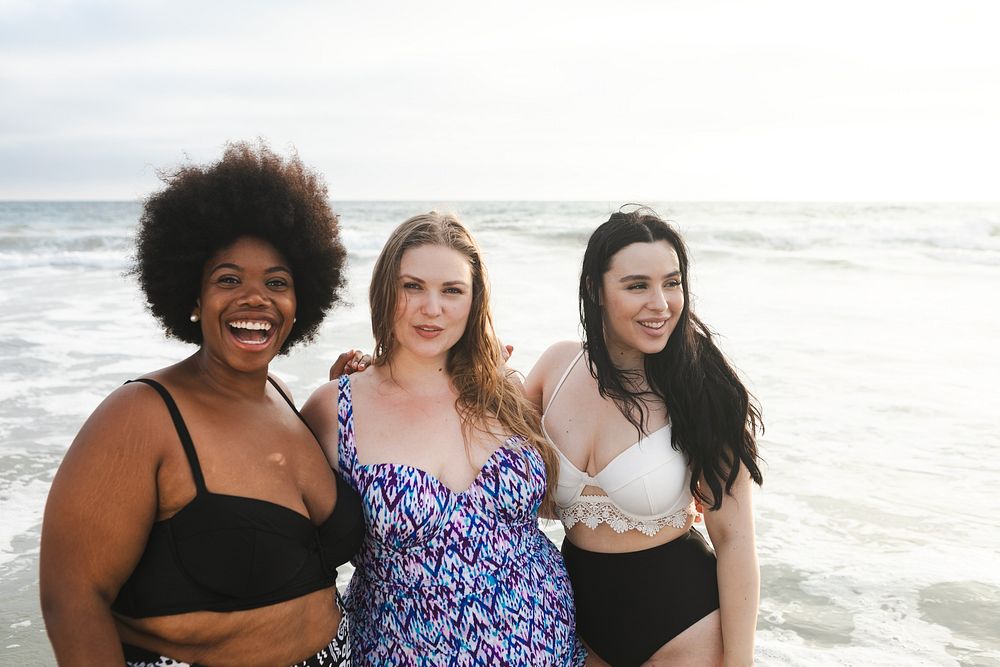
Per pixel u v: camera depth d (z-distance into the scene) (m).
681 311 3.20
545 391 3.48
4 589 4.63
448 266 2.99
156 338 10.88
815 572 4.90
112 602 2.17
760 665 3.98
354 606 3.00
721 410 3.12
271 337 2.50
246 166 2.52
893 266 19.64
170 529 2.23
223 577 2.24
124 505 2.14
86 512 2.10
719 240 26.19
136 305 13.66
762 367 9.66
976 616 4.39
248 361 2.45
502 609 2.84
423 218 3.11
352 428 2.96
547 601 2.98
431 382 3.12
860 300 14.62
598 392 3.29
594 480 3.22
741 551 3.13
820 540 5.32
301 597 2.41
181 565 2.22
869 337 11.33
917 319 12.70
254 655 2.32
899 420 7.67
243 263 2.44
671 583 3.14
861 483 6.20
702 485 3.22
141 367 9.33
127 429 2.18
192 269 2.44
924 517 5.61
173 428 2.25
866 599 4.59
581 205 65.44
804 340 11.13
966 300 14.53
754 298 14.92
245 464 2.36
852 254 22.42
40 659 3.97
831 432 7.35
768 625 4.36
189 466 2.25
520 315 12.31
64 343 10.55
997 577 4.79
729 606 3.10
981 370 9.46
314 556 2.47
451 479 2.92
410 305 2.98
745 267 19.61
